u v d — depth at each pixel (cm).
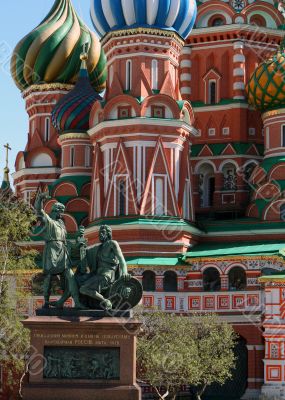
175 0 7081
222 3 7969
